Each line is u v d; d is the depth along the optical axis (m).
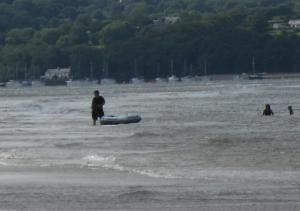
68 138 140.88
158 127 160.12
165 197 81.19
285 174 91.25
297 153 106.56
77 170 98.12
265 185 85.44
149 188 85.56
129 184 88.06
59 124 181.88
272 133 136.12
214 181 88.38
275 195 80.75
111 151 116.38
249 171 93.88
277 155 105.19
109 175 93.88
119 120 173.25
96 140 134.62
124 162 103.62
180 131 147.38
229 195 81.25
